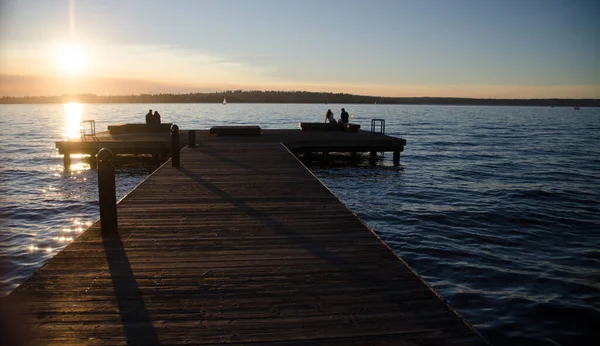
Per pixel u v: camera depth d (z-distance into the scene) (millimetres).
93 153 19016
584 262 8391
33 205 12977
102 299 3426
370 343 2818
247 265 4184
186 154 13352
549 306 6488
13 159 23531
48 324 3025
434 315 3197
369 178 18094
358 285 3729
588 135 47844
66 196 14250
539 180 18234
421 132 49531
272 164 11266
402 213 12219
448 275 7734
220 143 17078
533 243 9578
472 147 32719
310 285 3727
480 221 11438
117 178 17359
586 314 6234
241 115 99500
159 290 3602
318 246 4750
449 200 14031
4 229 10547
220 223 5660
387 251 4594
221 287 3674
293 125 55594
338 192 15141
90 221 11336
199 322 3074
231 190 7840
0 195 14305
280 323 3066
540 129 59688
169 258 4355
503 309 6418
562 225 11094
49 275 3885
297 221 5777
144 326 3014
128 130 22984
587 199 14336
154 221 5723
